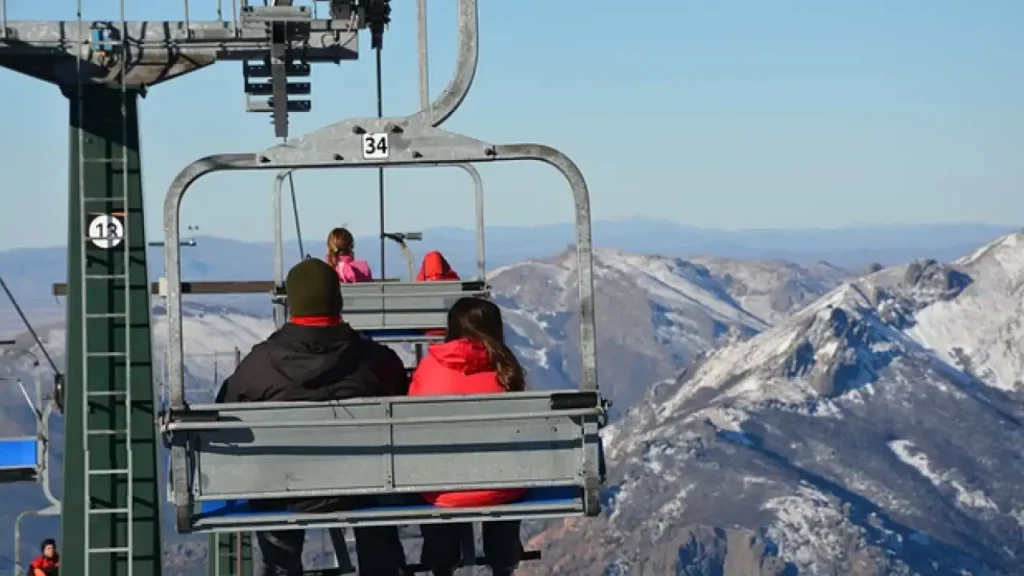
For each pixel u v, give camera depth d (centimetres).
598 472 818
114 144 1841
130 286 1889
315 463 811
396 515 812
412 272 1955
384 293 1702
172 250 786
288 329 823
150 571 1888
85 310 1841
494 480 820
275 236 1653
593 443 819
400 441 816
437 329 1702
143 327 1897
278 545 882
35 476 2625
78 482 1909
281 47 1717
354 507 832
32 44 1753
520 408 816
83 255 1848
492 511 816
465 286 1695
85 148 1834
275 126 1845
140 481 1892
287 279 829
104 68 1762
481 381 845
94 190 1862
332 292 829
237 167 796
